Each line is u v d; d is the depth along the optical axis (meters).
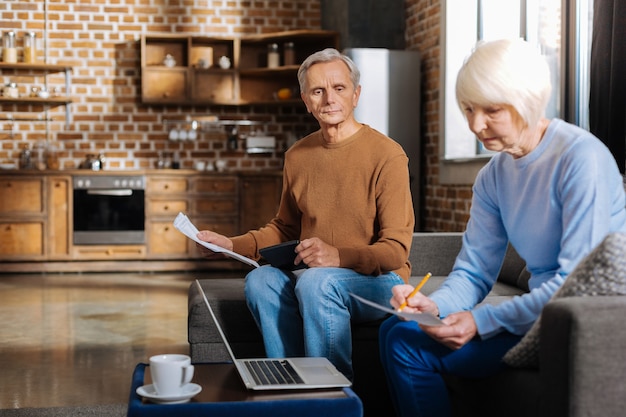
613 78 3.88
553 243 2.16
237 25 8.71
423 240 4.10
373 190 2.96
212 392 1.90
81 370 4.03
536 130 2.16
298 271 3.03
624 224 2.10
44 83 8.49
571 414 1.77
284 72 8.50
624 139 3.88
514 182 2.24
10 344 4.64
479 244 2.42
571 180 2.05
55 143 8.52
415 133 7.27
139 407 1.75
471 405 2.31
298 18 8.77
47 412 3.28
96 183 7.98
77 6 8.49
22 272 7.96
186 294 6.54
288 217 3.27
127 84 8.59
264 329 2.88
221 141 8.74
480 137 2.14
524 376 2.00
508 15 5.87
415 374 2.20
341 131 3.04
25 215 7.92
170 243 8.11
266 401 1.81
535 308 2.04
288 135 8.82
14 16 8.41
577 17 4.68
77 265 8.02
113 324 5.23
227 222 8.20
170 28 8.62
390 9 7.80
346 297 2.78
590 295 1.88
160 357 1.90
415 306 2.23
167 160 8.63
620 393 1.78
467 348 2.14
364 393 2.98
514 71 2.03
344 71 2.99
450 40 6.63
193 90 8.43
